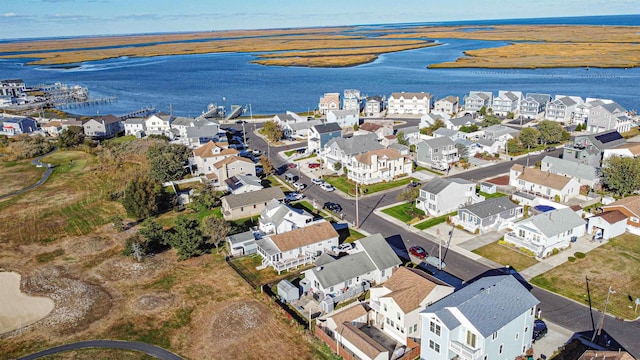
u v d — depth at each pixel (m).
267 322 48.62
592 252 60.56
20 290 57.06
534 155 104.75
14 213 82.56
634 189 77.69
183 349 45.03
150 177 93.19
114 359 43.69
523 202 76.69
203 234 68.75
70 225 76.94
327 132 111.62
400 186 88.69
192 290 55.59
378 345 41.09
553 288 52.62
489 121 127.50
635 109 152.50
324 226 64.31
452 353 38.88
